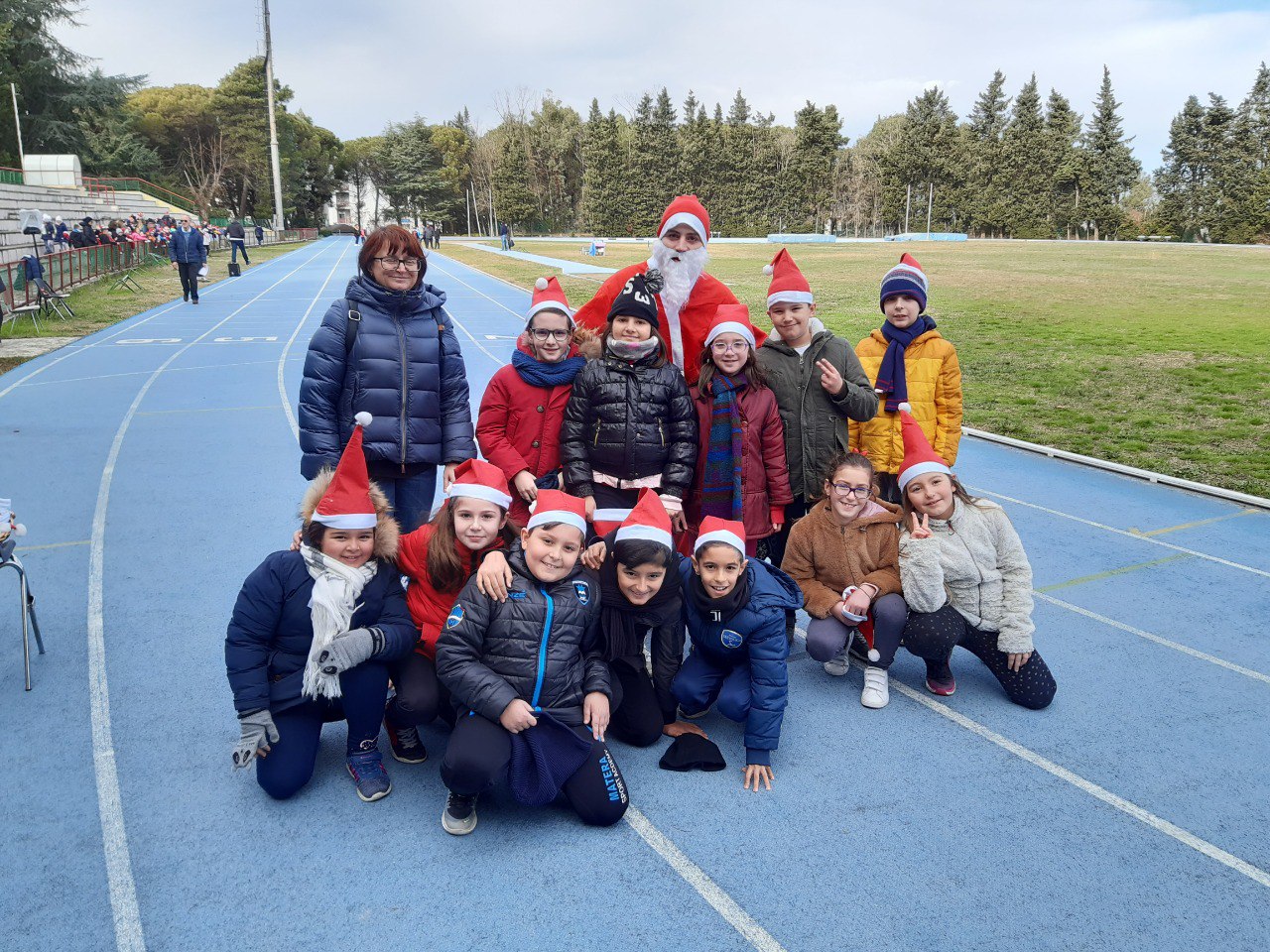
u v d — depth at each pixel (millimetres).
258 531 6500
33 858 3098
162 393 11609
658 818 3389
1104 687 4406
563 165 99188
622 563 3523
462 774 3125
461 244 62438
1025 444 9305
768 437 4520
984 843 3244
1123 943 2762
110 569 5723
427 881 3025
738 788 3590
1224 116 72250
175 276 29000
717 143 83312
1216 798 3514
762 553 5262
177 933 2773
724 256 38406
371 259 4172
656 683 3947
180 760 3705
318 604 3318
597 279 28328
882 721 4133
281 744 3414
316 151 90312
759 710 3596
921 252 42531
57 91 57219
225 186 81500
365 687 3432
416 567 3707
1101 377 12430
